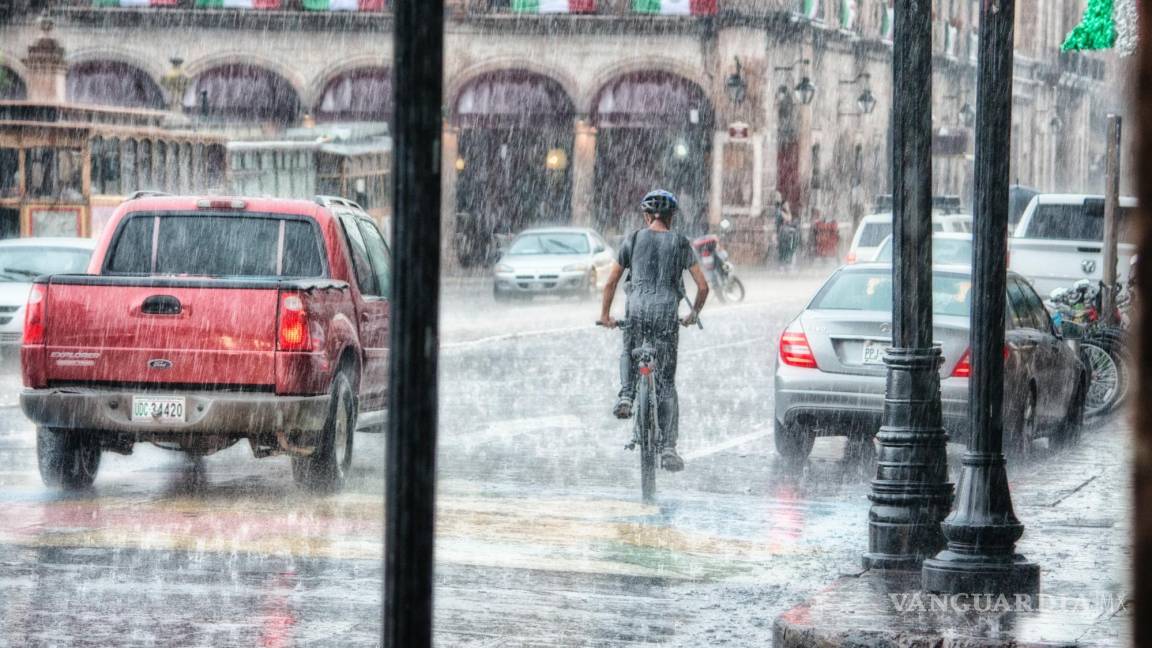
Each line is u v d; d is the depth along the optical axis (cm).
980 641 965
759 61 8200
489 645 1032
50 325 1658
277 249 1814
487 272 8150
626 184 8425
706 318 4878
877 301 1995
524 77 8356
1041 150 12625
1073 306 2739
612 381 2956
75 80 8169
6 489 1688
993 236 1142
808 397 1931
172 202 1819
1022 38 12169
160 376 1647
